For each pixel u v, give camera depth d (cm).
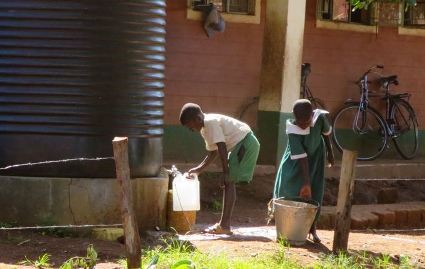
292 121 836
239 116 1247
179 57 1215
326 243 848
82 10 830
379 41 1353
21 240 797
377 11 1340
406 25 1376
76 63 833
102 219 847
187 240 823
